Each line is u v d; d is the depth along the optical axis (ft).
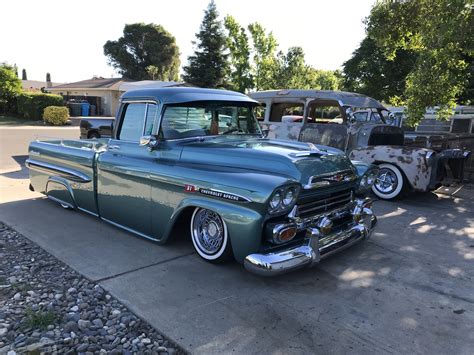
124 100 15.75
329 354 8.93
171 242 15.53
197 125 14.97
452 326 10.21
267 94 29.86
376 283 12.57
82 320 10.03
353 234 13.28
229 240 12.37
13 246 15.21
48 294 11.37
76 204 18.65
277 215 11.22
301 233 12.27
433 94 28.86
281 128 29.01
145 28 191.42
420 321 10.41
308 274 13.07
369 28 32.78
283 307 10.90
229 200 11.54
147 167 14.32
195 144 13.99
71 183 18.63
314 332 9.76
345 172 13.33
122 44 194.59
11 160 36.91
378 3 31.94
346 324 10.16
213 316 10.36
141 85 104.37
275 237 10.95
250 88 94.17
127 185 15.28
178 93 14.51
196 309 10.69
